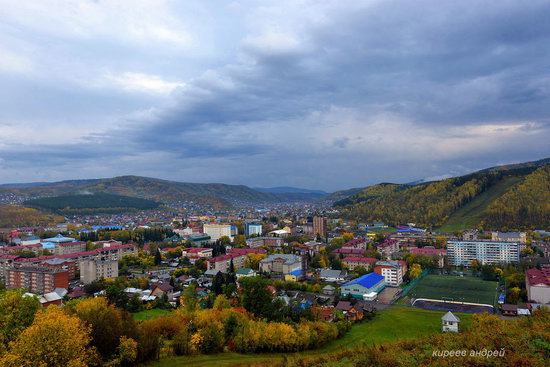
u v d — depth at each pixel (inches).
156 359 3570.4
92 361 2876.5
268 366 3129.9
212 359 3754.9
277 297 6692.9
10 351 2519.7
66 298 7460.6
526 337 2395.4
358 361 2544.3
